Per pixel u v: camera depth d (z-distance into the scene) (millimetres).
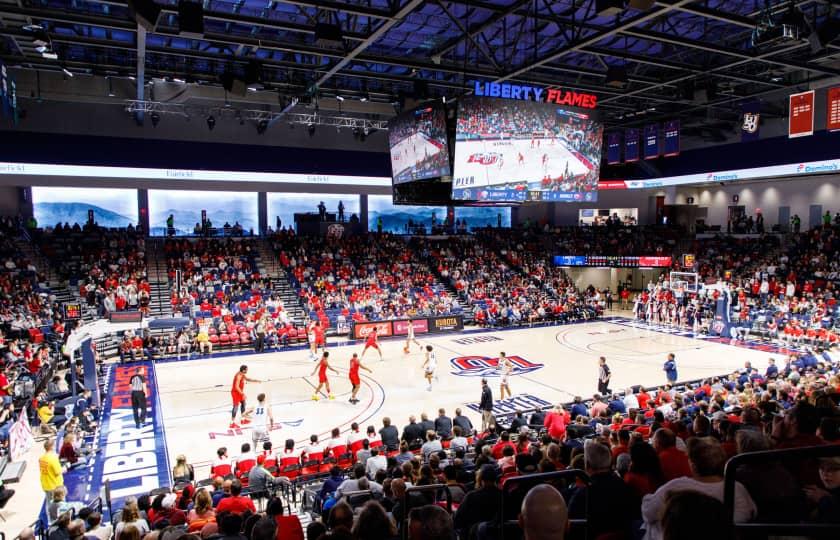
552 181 19516
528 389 20031
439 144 19328
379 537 3182
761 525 2088
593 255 40594
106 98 27781
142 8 13711
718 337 29484
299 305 31547
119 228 33594
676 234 42406
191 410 17875
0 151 28453
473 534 4719
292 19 21250
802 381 15016
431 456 9250
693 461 3463
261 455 12125
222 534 5574
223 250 33969
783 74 27391
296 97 27172
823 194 37406
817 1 16781
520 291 35938
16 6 15984
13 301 24812
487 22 19500
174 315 27141
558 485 6410
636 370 22594
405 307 31672
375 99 30172
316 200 41188
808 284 31797
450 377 21688
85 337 17359
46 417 15875
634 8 13180
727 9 20516
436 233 42562
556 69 25469
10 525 10984
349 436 12984
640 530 3740
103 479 13047
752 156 34750
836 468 3441
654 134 30141
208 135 33500
